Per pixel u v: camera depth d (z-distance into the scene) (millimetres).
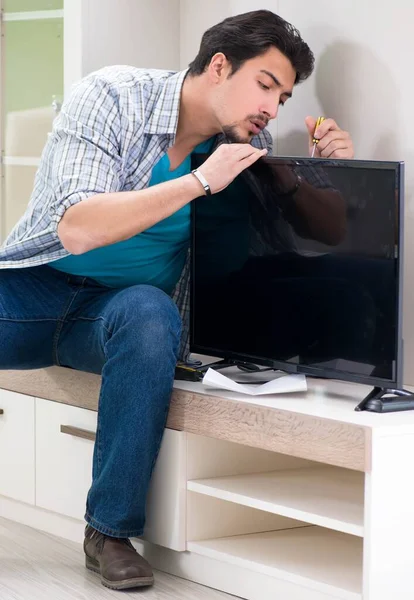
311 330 2260
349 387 2359
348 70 2584
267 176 2314
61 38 3039
